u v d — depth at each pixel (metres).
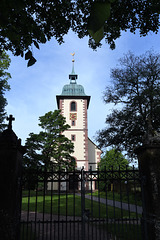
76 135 31.86
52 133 24.81
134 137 15.06
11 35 2.76
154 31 6.46
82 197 5.11
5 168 4.88
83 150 31.14
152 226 4.71
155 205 4.78
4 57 18.28
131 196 17.89
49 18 5.30
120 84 16.58
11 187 4.75
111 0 1.05
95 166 32.88
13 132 5.25
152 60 15.73
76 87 35.03
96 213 11.34
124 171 5.40
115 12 6.27
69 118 32.81
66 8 5.64
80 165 30.34
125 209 13.18
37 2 4.90
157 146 5.17
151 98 14.50
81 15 6.05
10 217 4.58
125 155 16.08
